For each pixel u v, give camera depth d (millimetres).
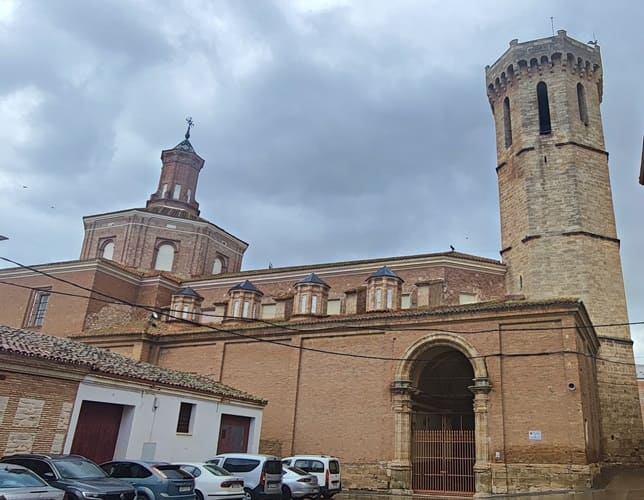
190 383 24234
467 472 24688
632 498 18750
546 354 23734
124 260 44719
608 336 32500
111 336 34375
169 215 47031
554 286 33719
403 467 24766
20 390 17250
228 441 25844
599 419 30188
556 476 21828
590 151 36781
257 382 30156
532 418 23078
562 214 34969
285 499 19703
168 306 40688
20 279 42125
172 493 14008
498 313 25203
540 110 38844
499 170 39906
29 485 11039
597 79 39750
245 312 35562
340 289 39188
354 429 26594
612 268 34219
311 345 29547
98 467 14062
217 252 49219
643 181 14789
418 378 27328
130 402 20859
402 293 36844
